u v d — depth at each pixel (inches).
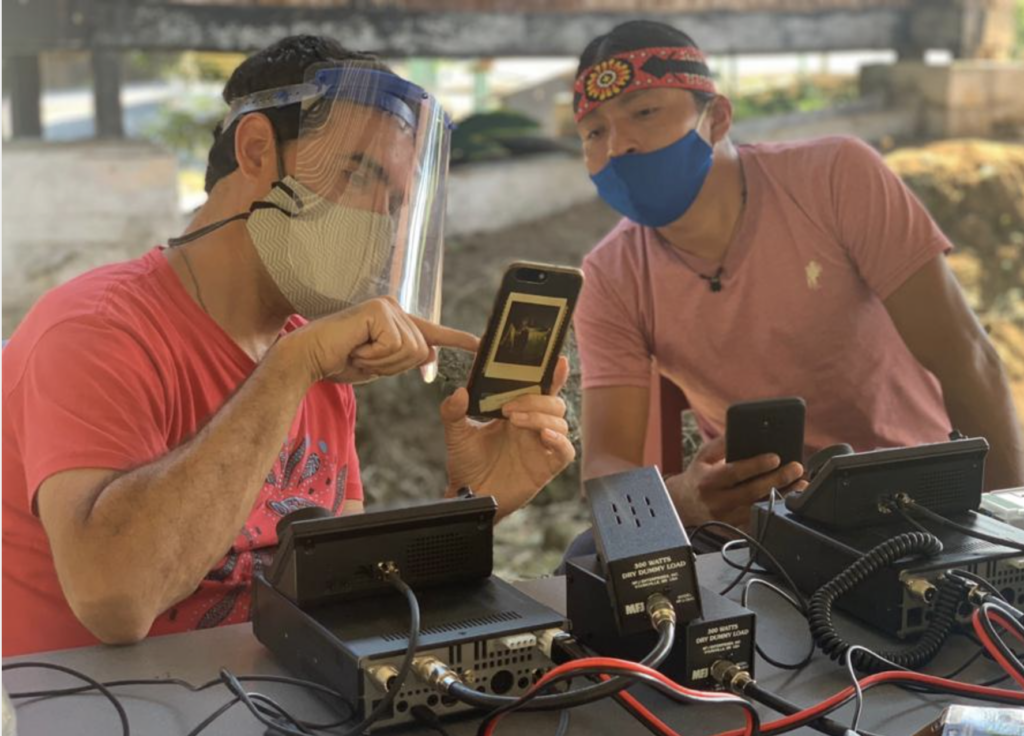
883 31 294.4
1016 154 278.7
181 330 72.8
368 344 67.5
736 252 107.5
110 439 65.2
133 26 222.5
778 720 53.2
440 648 53.9
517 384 73.9
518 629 55.4
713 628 56.9
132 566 61.2
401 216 72.3
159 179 205.5
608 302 111.6
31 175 198.1
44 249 199.9
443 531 59.5
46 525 63.9
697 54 105.2
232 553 73.9
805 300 107.0
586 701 51.1
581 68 107.8
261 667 59.3
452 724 54.3
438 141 73.9
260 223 72.2
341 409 82.8
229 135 73.4
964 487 69.2
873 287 106.4
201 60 314.2
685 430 121.9
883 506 67.3
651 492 59.7
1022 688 56.5
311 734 52.5
